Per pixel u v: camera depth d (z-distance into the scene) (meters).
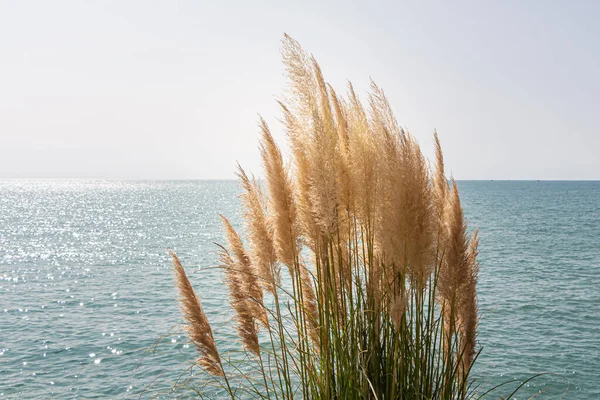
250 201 4.47
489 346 18.72
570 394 14.30
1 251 55.62
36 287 35.44
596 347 18.84
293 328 4.76
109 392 15.90
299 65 3.96
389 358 3.97
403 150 3.69
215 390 10.32
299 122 4.08
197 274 36.22
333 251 4.36
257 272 4.50
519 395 13.92
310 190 4.00
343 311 4.12
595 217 96.25
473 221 85.94
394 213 3.68
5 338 22.72
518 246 53.41
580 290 30.30
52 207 144.75
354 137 4.20
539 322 22.72
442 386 4.04
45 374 17.94
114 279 38.22
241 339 4.70
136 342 21.52
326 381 4.02
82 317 26.64
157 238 66.31
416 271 3.76
